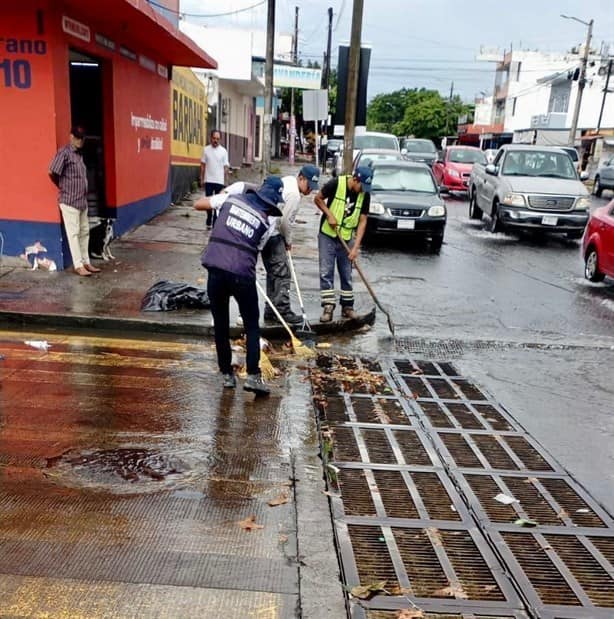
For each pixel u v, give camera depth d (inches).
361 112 488.1
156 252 396.2
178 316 270.4
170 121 564.1
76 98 414.9
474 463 167.9
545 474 163.3
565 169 600.1
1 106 317.1
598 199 1055.6
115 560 115.1
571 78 1958.7
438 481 156.2
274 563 117.3
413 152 1123.9
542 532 135.9
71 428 168.9
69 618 99.9
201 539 123.3
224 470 151.8
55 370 212.4
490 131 2410.2
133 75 442.0
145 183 490.0
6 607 101.6
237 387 206.4
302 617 103.7
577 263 480.1
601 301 364.8
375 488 150.7
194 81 695.7
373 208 493.4
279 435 173.2
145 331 261.7
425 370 243.6
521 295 370.6
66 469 147.3
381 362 249.4
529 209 549.0
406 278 399.9
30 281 310.7
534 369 251.0
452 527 135.3
